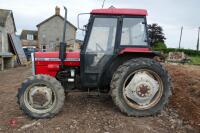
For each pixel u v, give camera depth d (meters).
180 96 7.79
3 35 26.00
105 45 6.32
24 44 64.94
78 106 6.77
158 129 5.40
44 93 5.99
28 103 6.03
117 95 5.97
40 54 6.66
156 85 6.09
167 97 6.10
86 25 6.34
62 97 6.01
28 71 17.73
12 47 26.97
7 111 6.75
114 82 5.99
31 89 6.04
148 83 6.04
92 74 6.38
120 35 6.29
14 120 5.96
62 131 5.27
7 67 21.36
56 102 6.00
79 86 6.60
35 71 6.67
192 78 10.66
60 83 6.16
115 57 6.29
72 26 50.69
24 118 6.11
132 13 6.29
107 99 7.38
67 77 6.61
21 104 5.98
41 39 56.47
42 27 56.31
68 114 6.18
